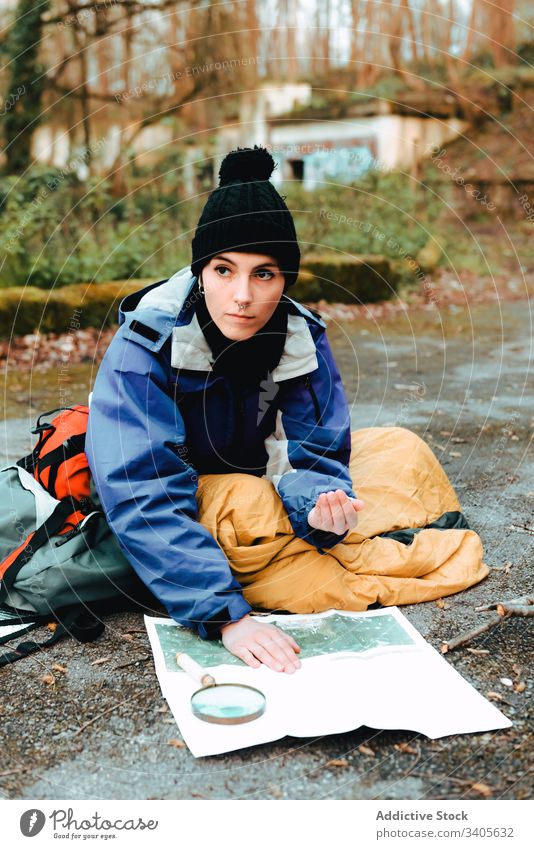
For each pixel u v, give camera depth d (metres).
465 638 1.84
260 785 1.43
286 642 1.77
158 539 1.78
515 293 7.45
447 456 3.18
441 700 1.62
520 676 1.72
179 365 1.86
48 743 1.53
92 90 8.05
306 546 1.96
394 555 2.06
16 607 1.96
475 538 2.21
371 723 1.55
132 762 1.48
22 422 3.66
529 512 2.60
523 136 10.10
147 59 8.36
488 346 5.35
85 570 1.91
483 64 10.59
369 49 9.13
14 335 5.08
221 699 1.60
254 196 1.73
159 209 6.65
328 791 1.42
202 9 8.11
